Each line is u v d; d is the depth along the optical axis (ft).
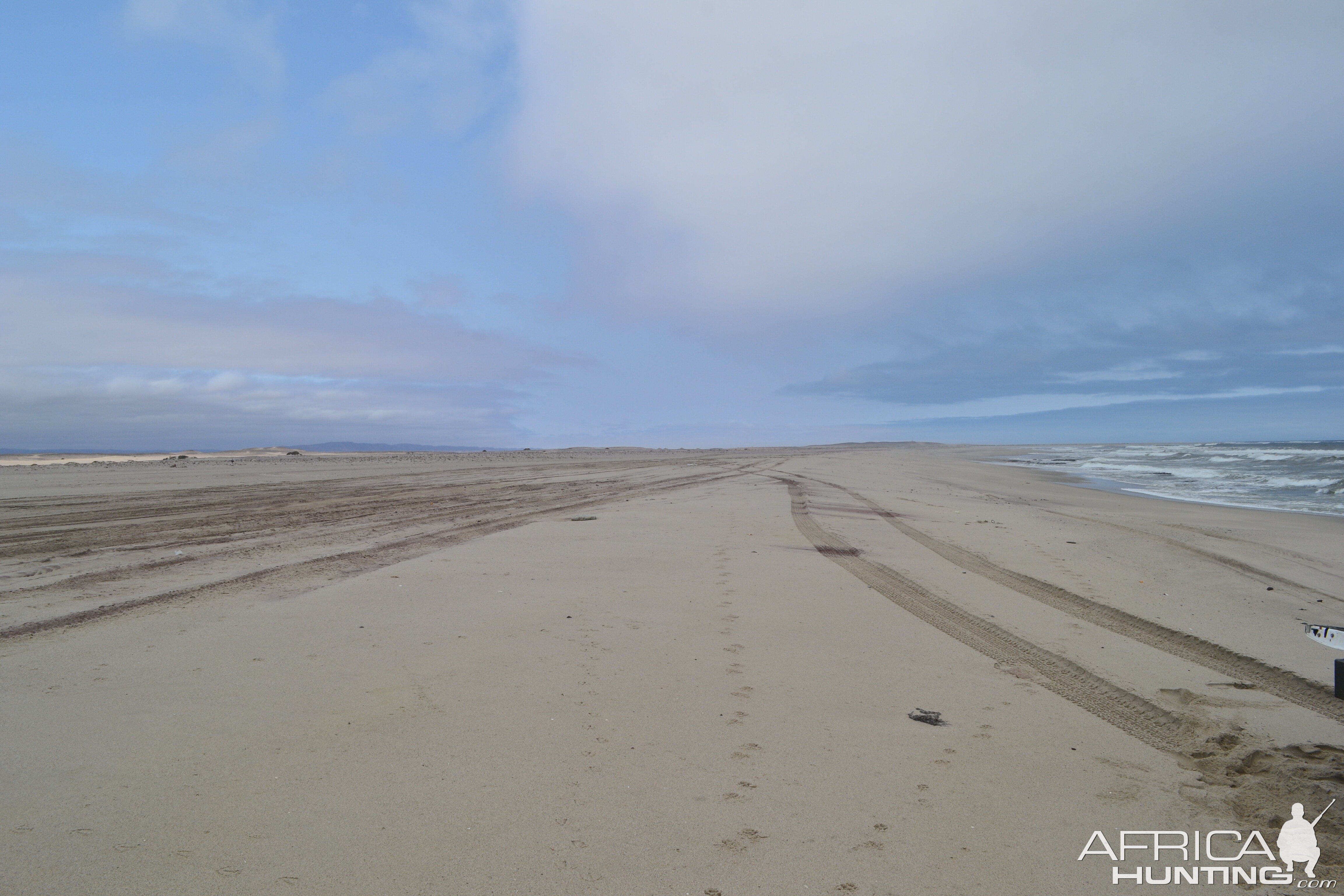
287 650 18.74
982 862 10.43
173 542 34.65
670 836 10.87
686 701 16.01
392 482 77.25
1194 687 17.42
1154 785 12.77
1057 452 249.14
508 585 26.05
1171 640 21.12
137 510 48.06
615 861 10.24
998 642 20.81
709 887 9.73
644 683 16.99
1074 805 12.04
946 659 19.25
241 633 20.08
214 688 16.12
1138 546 37.55
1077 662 18.89
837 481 81.97
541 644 19.56
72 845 10.27
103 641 19.24
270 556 30.94
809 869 10.18
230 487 68.74
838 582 27.73
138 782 12.04
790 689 16.87
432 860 10.12
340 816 11.16
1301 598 26.53
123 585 25.49
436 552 32.14
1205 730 15.02
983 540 38.60
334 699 15.62
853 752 13.78
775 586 26.86
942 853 10.61
